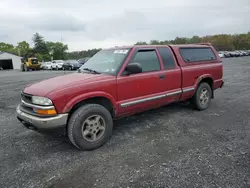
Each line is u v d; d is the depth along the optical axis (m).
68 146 3.31
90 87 3.08
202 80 5.06
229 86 8.63
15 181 2.39
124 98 3.51
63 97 2.84
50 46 76.00
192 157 2.79
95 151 3.10
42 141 3.53
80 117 2.98
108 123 3.31
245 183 2.21
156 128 3.96
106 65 3.76
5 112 5.47
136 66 3.35
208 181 2.26
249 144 3.13
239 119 4.31
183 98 4.64
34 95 2.93
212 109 5.18
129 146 3.21
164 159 2.77
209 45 5.43
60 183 2.33
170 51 4.36
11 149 3.23
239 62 27.67
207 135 3.54
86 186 2.26
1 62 43.72
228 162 2.63
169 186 2.21
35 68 29.86
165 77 4.09
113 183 2.29
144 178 2.36
